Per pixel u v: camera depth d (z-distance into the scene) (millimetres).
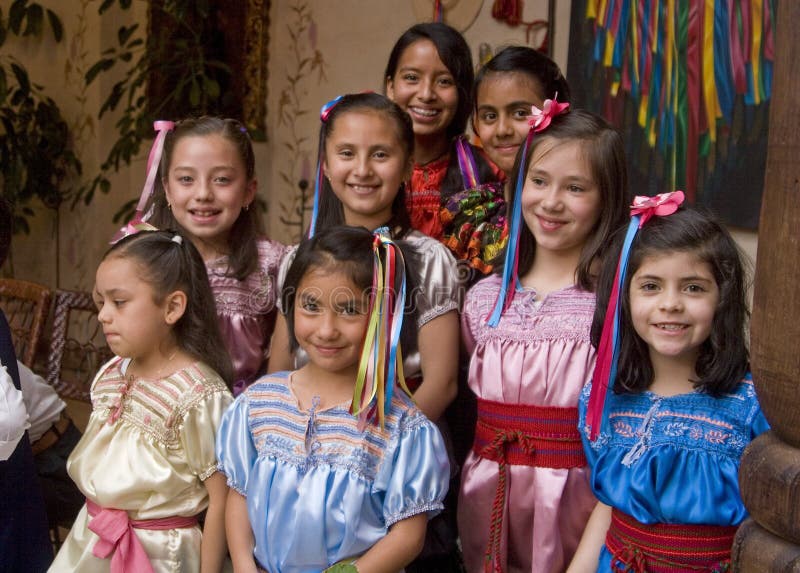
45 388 2139
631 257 1565
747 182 2873
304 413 1638
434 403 1854
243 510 1661
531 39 3523
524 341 1781
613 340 1577
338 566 1526
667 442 1544
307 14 4418
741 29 2846
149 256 1734
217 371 1821
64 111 4863
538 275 1888
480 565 1815
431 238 1987
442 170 2348
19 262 4988
